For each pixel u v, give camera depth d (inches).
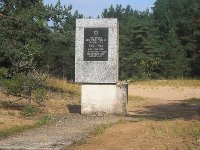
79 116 592.7
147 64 2199.8
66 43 886.4
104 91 611.8
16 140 405.1
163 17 2765.7
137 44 2566.4
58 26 876.0
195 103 847.1
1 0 781.3
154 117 595.8
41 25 772.6
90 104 612.1
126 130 406.0
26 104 653.3
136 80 1711.4
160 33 2677.2
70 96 839.1
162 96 1081.4
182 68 2356.1
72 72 2488.9
